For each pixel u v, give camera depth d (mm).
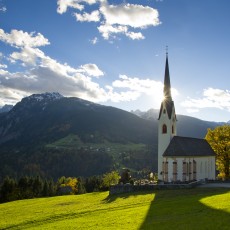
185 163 93875
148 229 37969
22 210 69562
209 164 105188
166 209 49188
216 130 110250
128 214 48438
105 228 40531
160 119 102875
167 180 94750
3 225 51844
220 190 67938
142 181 104688
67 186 159375
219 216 40500
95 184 173125
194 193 66125
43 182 153000
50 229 43531
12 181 137125
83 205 67188
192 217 41562
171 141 98125
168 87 104438
